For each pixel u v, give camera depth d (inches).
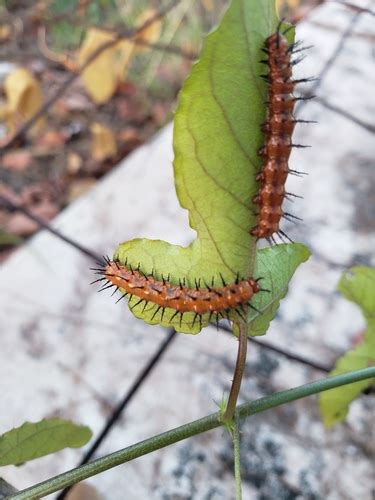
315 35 15.4
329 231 10.9
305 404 8.6
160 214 11.5
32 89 13.2
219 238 4.1
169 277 4.4
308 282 10.1
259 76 3.5
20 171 16.8
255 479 7.9
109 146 16.5
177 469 8.0
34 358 9.4
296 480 7.9
